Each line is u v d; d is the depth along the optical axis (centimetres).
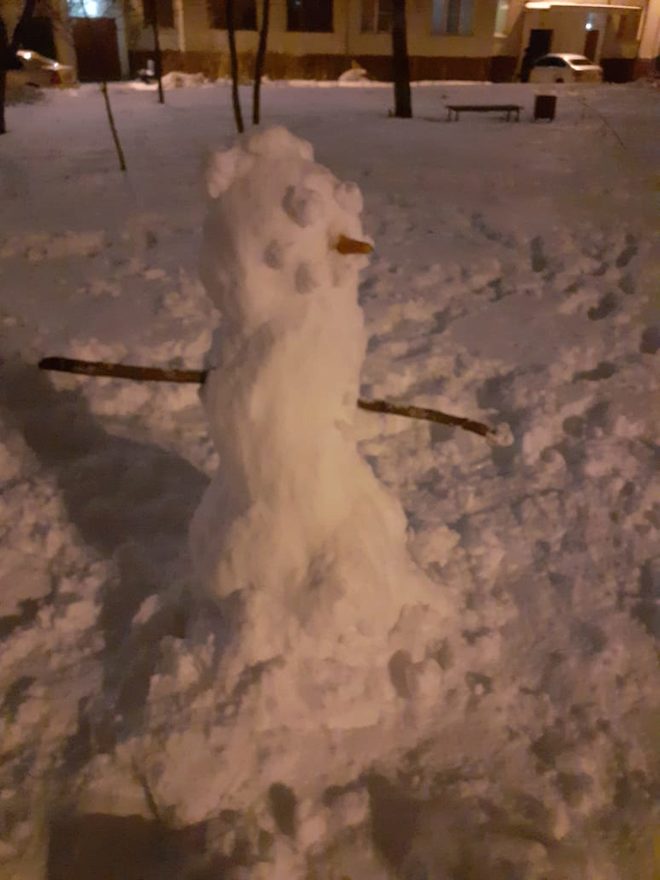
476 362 472
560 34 3216
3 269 620
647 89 2462
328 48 2808
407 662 253
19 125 1520
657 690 266
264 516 230
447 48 2925
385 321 530
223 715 228
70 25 2088
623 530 340
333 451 229
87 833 218
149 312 531
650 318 538
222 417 222
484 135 1386
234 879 199
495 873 209
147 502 350
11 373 442
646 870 216
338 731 238
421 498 361
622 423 408
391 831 222
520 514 349
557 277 618
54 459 380
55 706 251
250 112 1714
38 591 300
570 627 289
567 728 251
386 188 919
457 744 243
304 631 235
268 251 200
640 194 891
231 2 909
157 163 1080
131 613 287
